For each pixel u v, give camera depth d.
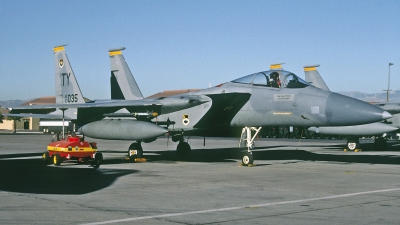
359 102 13.86
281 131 47.19
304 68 35.12
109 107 18.28
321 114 14.12
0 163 16.78
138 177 12.16
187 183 10.92
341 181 11.35
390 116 13.16
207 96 16.61
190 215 7.09
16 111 19.58
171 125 17.23
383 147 25.84
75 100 21.42
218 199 8.61
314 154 22.36
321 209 7.60
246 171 13.81
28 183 10.80
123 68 24.86
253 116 15.55
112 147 30.14
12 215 7.02
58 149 15.27
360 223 6.52
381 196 8.97
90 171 13.75
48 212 7.26
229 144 35.59
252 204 8.08
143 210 7.48
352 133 23.73
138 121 16.70
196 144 35.59
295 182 11.15
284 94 14.95
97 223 6.48
